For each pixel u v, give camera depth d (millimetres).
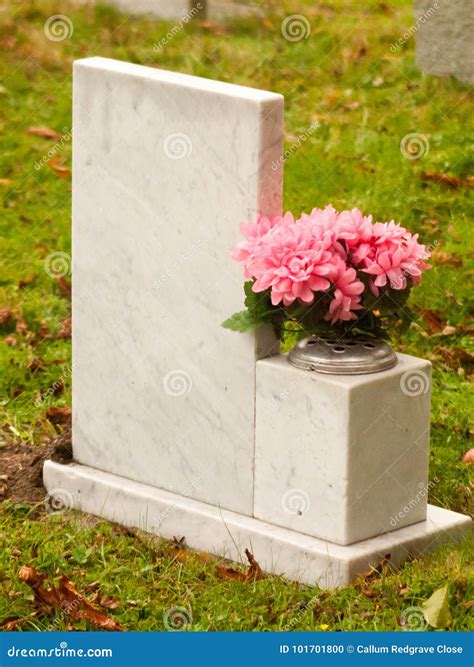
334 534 4227
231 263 4328
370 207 7016
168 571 4328
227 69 8961
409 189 7176
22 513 4793
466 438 5215
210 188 4340
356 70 8711
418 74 8438
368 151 7625
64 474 4887
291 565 4270
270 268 4105
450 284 6270
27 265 6824
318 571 4203
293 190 7258
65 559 4395
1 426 5430
